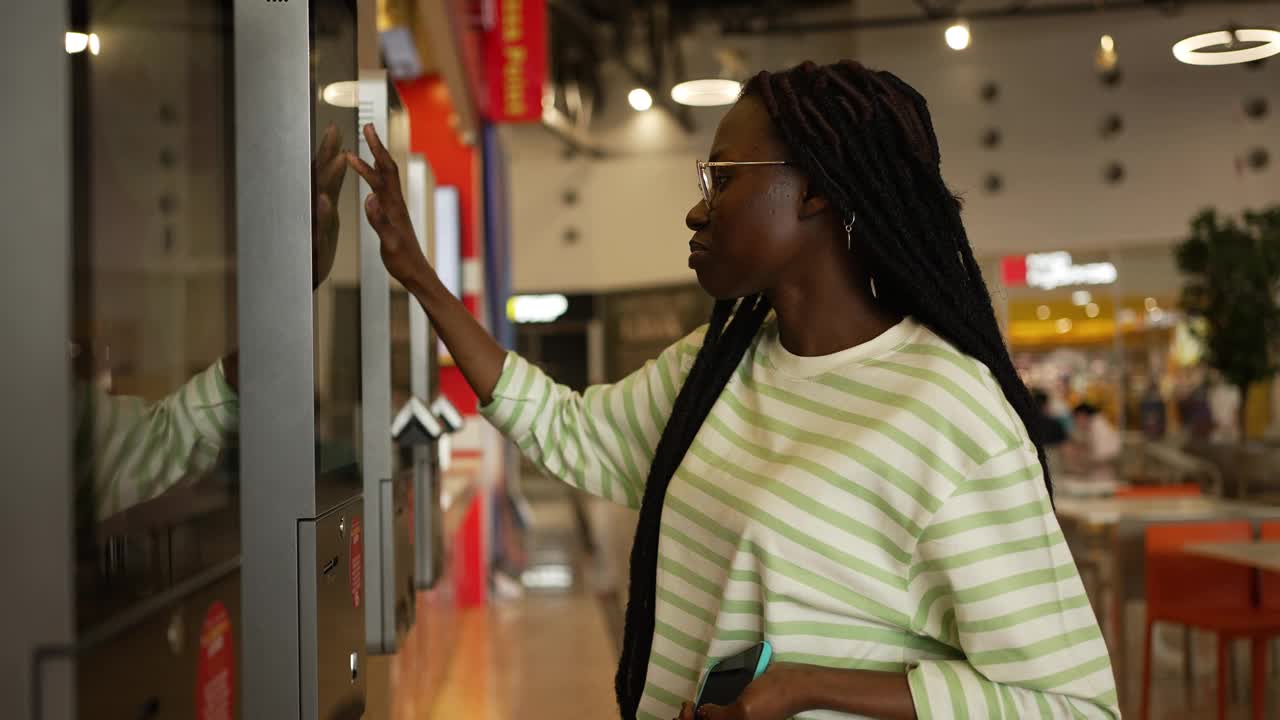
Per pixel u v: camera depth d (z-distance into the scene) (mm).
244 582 1090
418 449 2834
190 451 893
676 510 1187
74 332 671
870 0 13906
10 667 650
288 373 1099
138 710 750
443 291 1351
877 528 1057
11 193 671
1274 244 9102
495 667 5672
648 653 1227
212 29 1018
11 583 655
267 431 1095
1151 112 13031
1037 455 1082
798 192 1127
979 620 1002
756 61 14320
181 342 892
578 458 1381
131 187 779
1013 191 13367
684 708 1049
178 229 895
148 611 774
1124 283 13312
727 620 1102
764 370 1208
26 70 671
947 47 13500
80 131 690
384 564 2121
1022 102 13352
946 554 1018
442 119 8078
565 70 14938
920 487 1033
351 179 1374
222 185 1042
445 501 4543
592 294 16062
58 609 653
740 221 1132
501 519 9055
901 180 1113
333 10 1255
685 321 15211
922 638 1070
